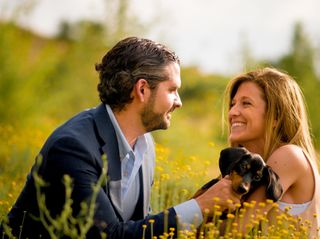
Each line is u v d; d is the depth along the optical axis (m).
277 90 4.47
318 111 16.41
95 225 3.82
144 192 4.40
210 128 15.57
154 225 3.92
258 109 4.48
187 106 17.62
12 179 7.09
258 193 4.09
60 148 3.93
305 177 4.27
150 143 4.56
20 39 14.23
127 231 3.90
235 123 4.56
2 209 4.76
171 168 5.91
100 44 15.32
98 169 3.99
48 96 14.04
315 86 17.81
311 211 4.28
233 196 3.98
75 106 15.05
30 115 13.38
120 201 4.11
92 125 4.11
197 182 5.65
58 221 3.67
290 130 4.50
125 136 4.27
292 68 18.70
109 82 4.23
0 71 13.50
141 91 4.20
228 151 4.10
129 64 4.20
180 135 12.40
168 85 4.25
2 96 13.32
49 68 14.18
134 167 4.31
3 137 8.98
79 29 16.02
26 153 8.00
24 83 13.66
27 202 4.12
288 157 4.24
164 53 4.27
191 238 3.74
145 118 4.27
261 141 4.55
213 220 3.81
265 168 4.06
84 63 15.46
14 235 4.12
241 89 4.57
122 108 4.25
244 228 4.06
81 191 3.85
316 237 4.16
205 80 19.12
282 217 3.88
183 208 3.96
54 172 3.92
